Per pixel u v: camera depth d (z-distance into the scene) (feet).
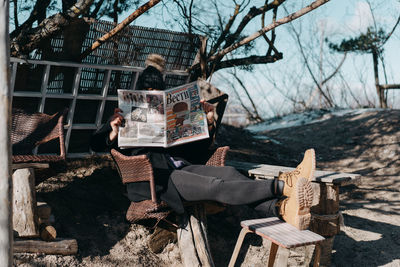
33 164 10.03
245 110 50.08
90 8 14.03
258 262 11.03
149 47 14.03
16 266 9.07
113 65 13.37
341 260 11.68
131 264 10.33
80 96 12.92
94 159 14.08
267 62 16.63
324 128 32.24
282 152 25.45
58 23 11.73
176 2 14.90
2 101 6.68
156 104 10.48
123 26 11.99
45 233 9.68
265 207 9.44
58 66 12.42
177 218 10.63
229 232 12.25
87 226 11.12
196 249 10.11
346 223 14.10
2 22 6.65
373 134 27.84
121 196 12.60
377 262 11.46
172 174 10.08
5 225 6.72
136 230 11.45
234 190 9.37
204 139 11.31
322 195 10.49
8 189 6.73
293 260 10.74
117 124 10.14
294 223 8.62
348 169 23.07
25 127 11.35
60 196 11.87
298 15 13.12
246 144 25.34
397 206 16.20
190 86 10.76
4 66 6.66
